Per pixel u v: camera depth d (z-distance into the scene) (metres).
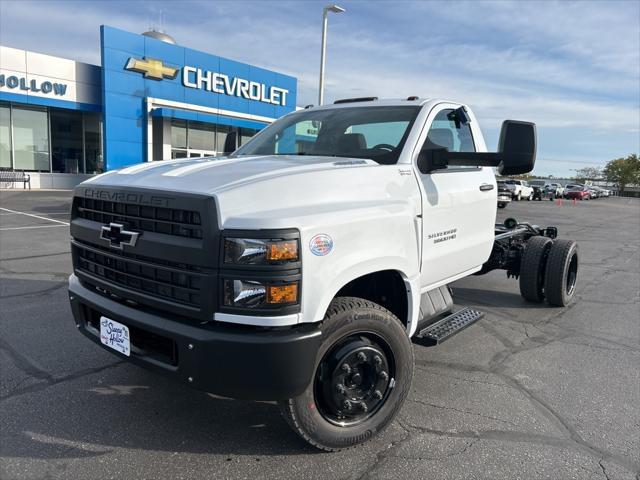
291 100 31.81
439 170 3.89
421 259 3.61
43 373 3.95
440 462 2.94
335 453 3.00
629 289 7.70
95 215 3.18
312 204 2.76
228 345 2.46
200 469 2.81
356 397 2.96
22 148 23.56
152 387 3.77
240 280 2.43
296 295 2.50
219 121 27.58
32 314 5.36
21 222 12.80
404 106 4.02
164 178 2.86
